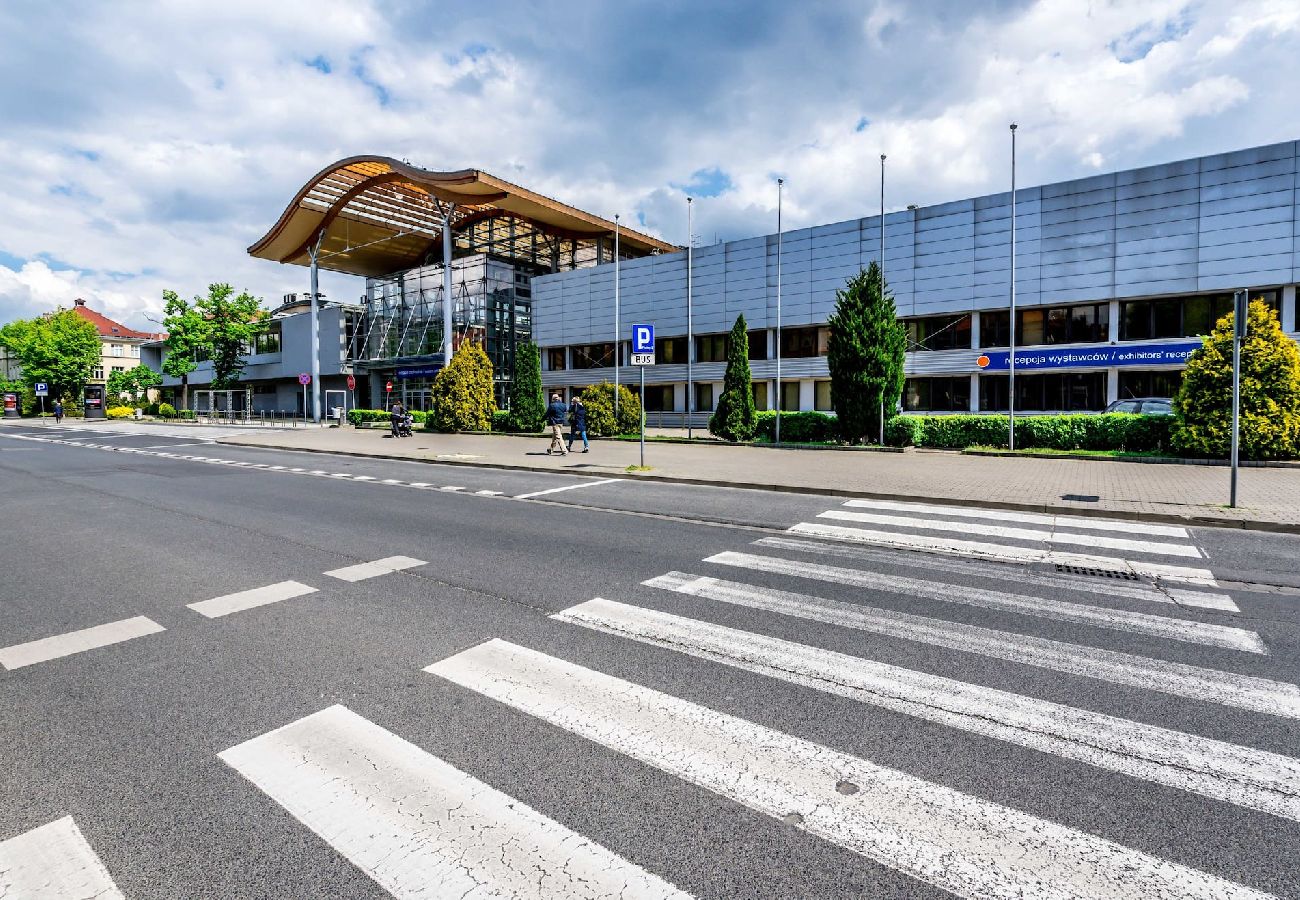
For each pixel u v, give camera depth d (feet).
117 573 20.84
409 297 161.99
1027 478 40.98
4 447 81.20
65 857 7.91
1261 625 15.71
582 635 15.07
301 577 20.22
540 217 142.00
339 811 8.75
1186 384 49.24
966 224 95.81
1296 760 9.79
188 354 180.14
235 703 11.83
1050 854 7.82
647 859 7.80
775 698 11.89
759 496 37.06
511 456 61.82
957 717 11.18
